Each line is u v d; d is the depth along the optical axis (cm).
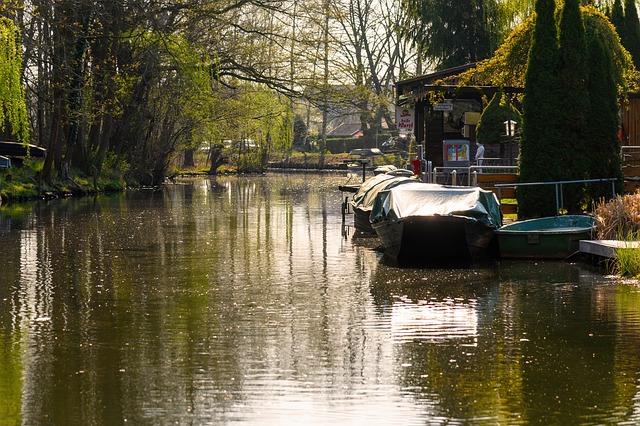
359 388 1188
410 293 1881
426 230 2369
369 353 1366
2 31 3938
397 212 2420
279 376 1246
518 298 1795
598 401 1123
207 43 5762
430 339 1454
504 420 1060
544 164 2605
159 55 5406
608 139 2617
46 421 1067
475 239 2361
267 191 5972
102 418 1077
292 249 2667
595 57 2638
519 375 1243
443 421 1059
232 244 2795
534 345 1406
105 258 2461
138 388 1193
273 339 1462
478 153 3944
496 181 2902
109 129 6066
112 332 1520
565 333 1484
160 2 5231
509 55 3056
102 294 1889
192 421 1065
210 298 1839
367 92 5969
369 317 1631
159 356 1358
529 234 2327
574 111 2600
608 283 1952
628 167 2933
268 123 7975
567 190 2602
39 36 4812
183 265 2325
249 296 1861
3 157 4484
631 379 1219
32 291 1928
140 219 3697
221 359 1336
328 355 1355
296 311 1695
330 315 1655
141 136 6762
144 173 6731
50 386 1204
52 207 4362
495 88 3167
